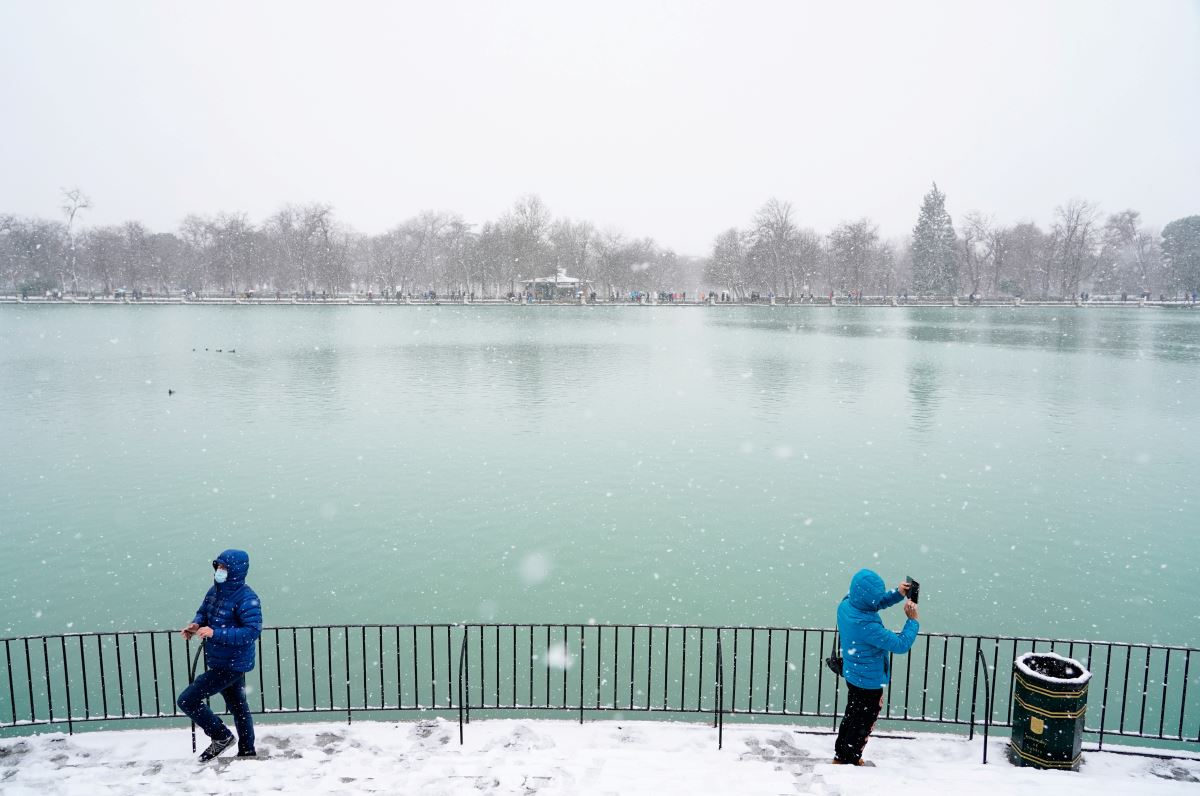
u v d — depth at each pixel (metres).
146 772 7.70
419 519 21.28
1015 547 19.31
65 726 12.36
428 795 7.03
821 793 7.02
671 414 35.34
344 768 7.67
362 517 21.44
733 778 7.38
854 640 7.73
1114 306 118.12
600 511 21.92
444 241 141.38
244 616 7.93
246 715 8.17
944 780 7.39
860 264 126.88
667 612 16.16
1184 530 20.38
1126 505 22.34
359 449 28.75
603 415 35.03
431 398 39.09
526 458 27.53
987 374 47.16
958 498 23.03
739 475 25.42
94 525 20.83
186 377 45.12
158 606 16.44
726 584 17.34
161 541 19.72
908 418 34.44
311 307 108.00
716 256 136.62
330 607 16.41
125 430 31.61
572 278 133.62
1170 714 12.68
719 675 8.74
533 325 83.62
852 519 21.31
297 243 124.12
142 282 129.62
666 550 19.16
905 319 95.00
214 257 122.31
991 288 139.12
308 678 13.84
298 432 31.48
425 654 14.59
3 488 23.89
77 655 14.64
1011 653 14.52
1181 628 15.43
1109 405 37.25
